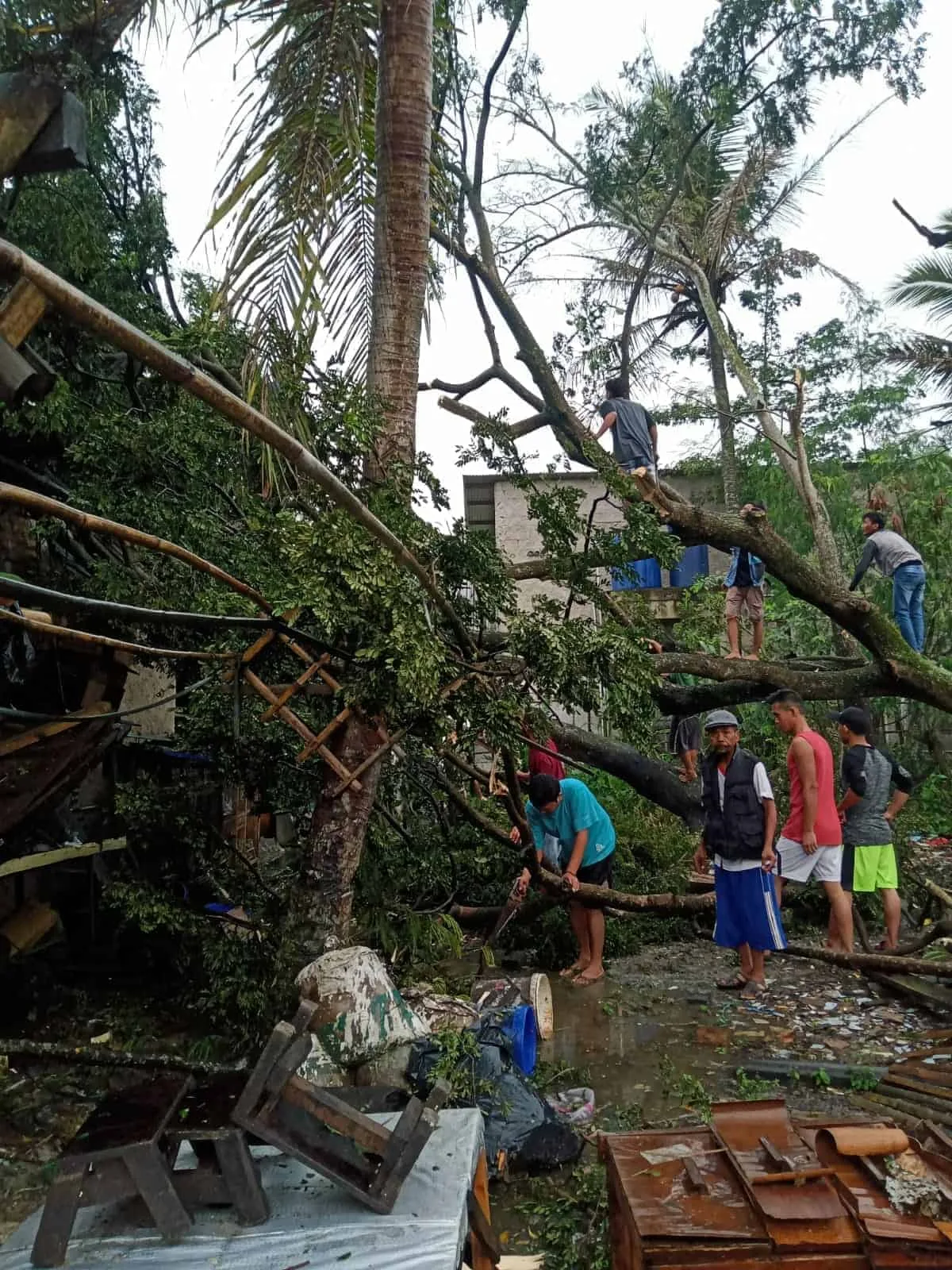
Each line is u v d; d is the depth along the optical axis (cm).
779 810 873
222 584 531
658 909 641
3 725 492
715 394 1559
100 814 625
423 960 589
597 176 1239
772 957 684
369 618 434
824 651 1222
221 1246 223
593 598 561
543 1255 318
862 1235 220
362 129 615
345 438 505
